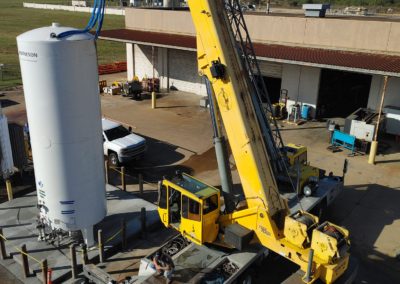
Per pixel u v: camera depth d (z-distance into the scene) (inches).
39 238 475.5
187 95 1196.5
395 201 596.4
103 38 1139.9
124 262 451.2
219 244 417.4
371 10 3021.7
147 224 507.2
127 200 568.1
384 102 872.9
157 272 380.5
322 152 776.9
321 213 542.0
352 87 1139.9
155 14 1229.7
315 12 954.1
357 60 796.0
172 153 761.0
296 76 980.6
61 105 409.4
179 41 1071.0
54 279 417.1
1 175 634.8
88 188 451.2
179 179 437.7
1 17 3506.4
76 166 435.5
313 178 529.7
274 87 1143.0
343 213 562.3
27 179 649.0
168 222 439.5
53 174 434.3
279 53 881.5
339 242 357.7
